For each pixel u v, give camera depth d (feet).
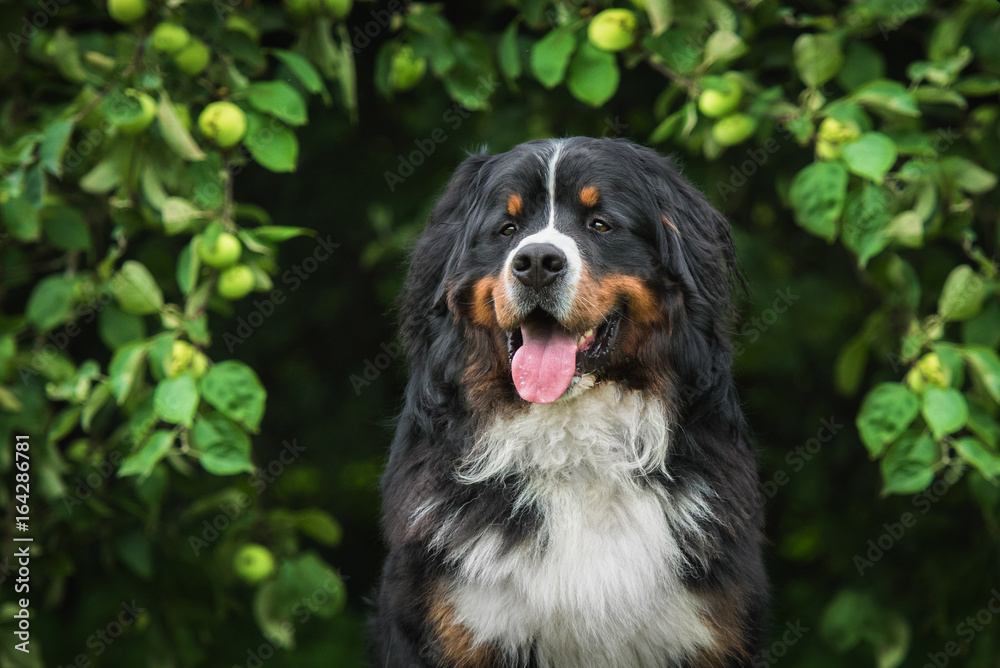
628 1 17.87
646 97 23.17
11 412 17.40
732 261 15.79
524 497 14.34
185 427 16.44
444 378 14.94
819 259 23.81
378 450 26.58
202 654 20.92
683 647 13.94
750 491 14.66
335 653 24.52
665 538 13.97
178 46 16.42
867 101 16.96
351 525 27.20
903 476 16.85
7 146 17.30
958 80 19.77
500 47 18.81
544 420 14.65
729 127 17.70
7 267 18.29
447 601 13.87
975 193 18.51
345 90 17.90
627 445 14.70
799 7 20.51
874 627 20.68
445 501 14.40
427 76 23.58
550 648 14.10
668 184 15.23
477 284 14.74
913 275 17.85
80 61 16.62
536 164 14.74
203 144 17.10
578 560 13.89
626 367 14.73
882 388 16.79
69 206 17.98
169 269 19.90
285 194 25.66
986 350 16.72
